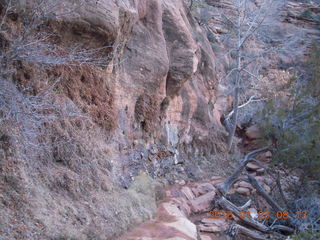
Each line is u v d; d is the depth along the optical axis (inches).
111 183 244.1
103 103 274.4
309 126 368.2
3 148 180.7
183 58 395.9
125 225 221.8
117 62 299.0
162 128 380.2
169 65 385.4
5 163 178.4
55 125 219.5
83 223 194.2
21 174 182.5
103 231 200.5
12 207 166.9
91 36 247.1
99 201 219.6
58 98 230.4
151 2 368.8
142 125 346.0
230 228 308.0
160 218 256.8
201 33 567.2
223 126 574.6
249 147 585.3
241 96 677.3
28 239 157.9
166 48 391.9
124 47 317.1
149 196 277.6
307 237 288.2
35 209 175.2
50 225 173.8
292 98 412.5
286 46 866.8
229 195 386.0
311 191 374.9
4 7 189.8
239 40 606.5
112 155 267.3
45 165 203.9
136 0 325.7
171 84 386.0
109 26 252.1
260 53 784.9
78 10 233.5
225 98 637.9
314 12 1103.6
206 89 520.4
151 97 346.0
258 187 359.3
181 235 224.1
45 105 209.2
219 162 468.1
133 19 305.1
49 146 208.4
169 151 378.6
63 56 214.5
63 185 205.5
